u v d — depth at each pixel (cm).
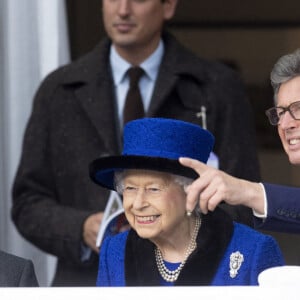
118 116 1634
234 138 1641
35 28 2002
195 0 2805
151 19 1636
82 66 1670
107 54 1689
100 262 1133
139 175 1061
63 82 1658
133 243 1108
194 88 1648
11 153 2005
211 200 971
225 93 1659
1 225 2003
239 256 1060
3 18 2003
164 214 1059
